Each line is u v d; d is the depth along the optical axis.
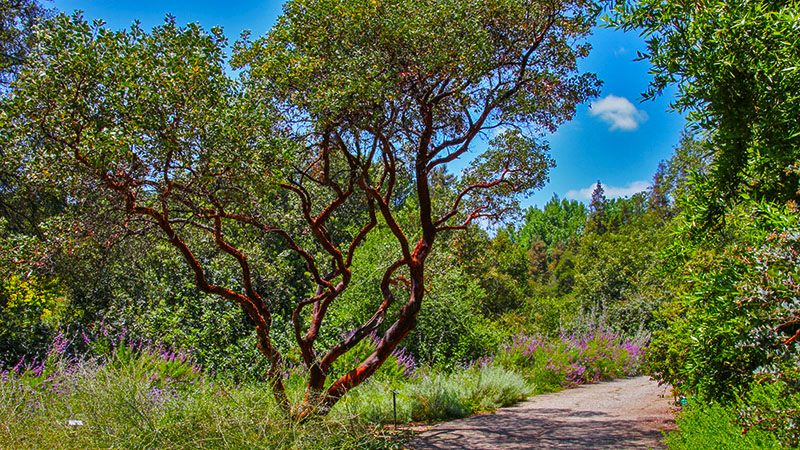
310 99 5.79
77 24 4.39
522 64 7.04
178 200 5.15
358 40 6.09
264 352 5.88
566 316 19.66
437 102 7.09
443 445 6.06
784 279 2.16
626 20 3.20
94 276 9.41
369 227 7.06
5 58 10.58
